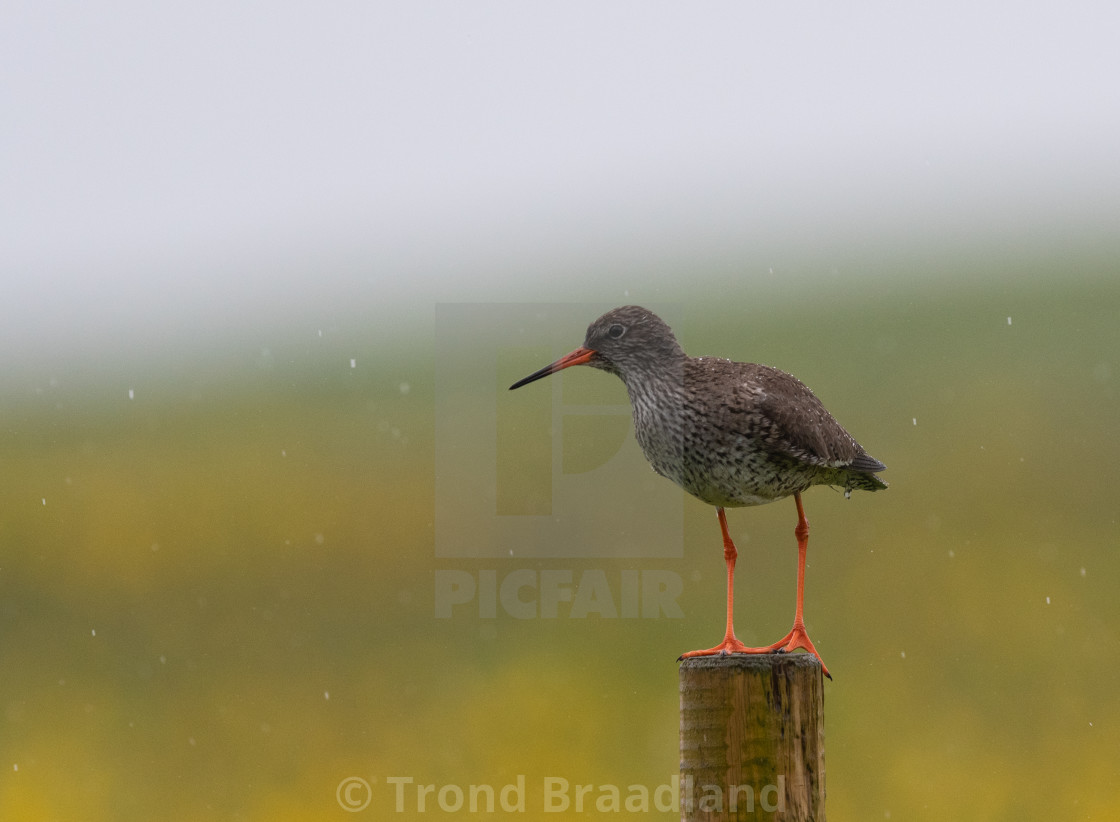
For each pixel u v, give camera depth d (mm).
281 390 38969
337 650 17141
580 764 13023
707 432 8992
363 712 15039
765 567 18516
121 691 16219
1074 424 24281
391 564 20141
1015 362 29828
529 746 13602
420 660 16469
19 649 17734
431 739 14125
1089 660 15094
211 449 29125
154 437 31547
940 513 20125
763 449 8938
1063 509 19875
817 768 6328
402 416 31391
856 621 16562
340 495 23703
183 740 14672
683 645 16141
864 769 13227
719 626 16656
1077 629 15883
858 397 27766
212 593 19578
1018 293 41250
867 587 17562
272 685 16094
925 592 17266
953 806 12453
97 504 24609
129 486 25953
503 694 15125
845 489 10117
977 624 16234
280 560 20688
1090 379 27641
